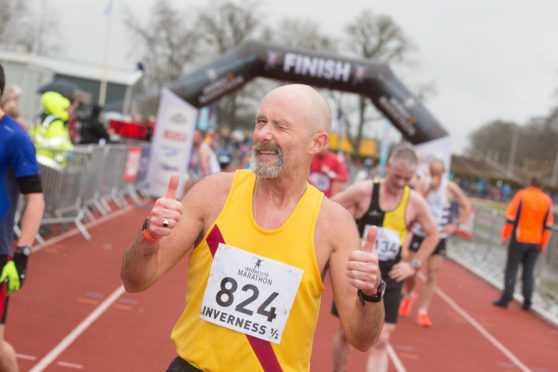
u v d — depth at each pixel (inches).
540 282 351.9
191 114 564.7
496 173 2391.7
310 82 550.9
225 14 1443.2
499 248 426.9
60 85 378.0
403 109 546.9
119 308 230.7
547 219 327.3
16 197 121.0
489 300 351.6
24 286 239.6
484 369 221.0
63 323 203.6
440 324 280.8
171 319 227.1
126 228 407.5
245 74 553.9
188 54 1421.0
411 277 283.1
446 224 282.7
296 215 80.6
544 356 248.1
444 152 550.6
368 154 1935.3
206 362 78.4
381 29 1480.1
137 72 1127.6
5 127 118.1
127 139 607.2
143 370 173.6
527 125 2090.3
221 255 79.6
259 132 79.4
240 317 78.5
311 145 80.8
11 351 120.3
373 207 166.2
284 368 79.0
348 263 74.5
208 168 433.1
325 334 237.6
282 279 78.7
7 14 1342.3
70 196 331.9
